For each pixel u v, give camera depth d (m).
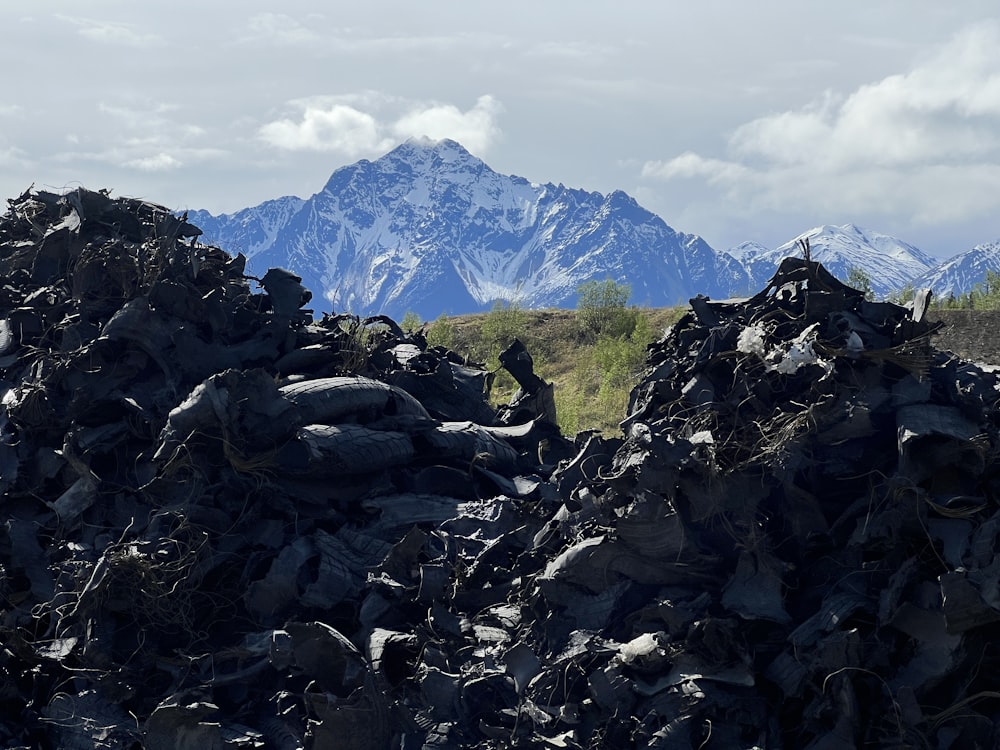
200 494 10.79
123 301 13.27
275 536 10.85
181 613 10.10
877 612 8.20
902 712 7.78
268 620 10.30
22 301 14.02
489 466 12.64
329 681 9.12
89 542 11.13
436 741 8.77
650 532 8.98
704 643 8.27
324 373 13.34
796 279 10.53
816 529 8.77
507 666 9.16
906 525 8.43
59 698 9.62
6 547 11.02
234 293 14.18
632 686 8.38
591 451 11.44
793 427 8.97
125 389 12.26
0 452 11.89
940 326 9.44
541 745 8.47
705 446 9.07
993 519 8.18
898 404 9.02
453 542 10.99
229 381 10.93
